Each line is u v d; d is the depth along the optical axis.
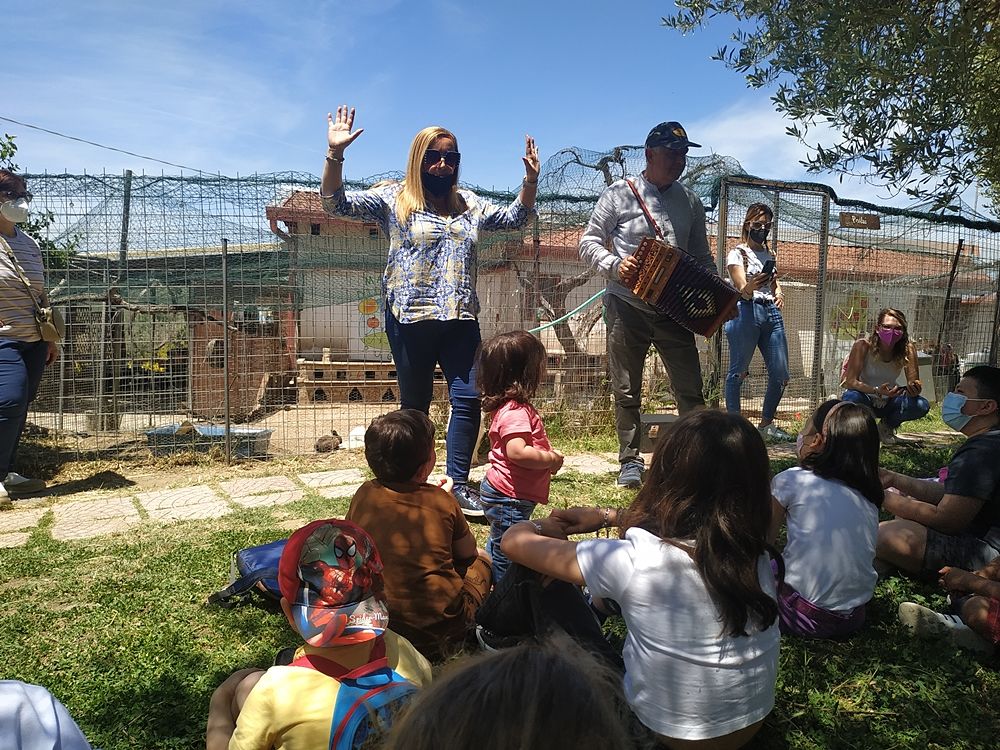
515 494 3.38
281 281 9.10
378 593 1.92
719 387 8.03
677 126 5.28
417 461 2.87
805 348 11.72
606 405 8.09
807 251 11.55
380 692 1.78
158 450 7.18
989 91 3.08
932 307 11.24
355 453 7.39
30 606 3.51
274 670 1.84
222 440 7.23
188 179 7.56
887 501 3.66
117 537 4.62
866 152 3.23
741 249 7.27
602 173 8.52
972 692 2.73
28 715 1.32
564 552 2.24
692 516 2.02
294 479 6.28
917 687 2.76
